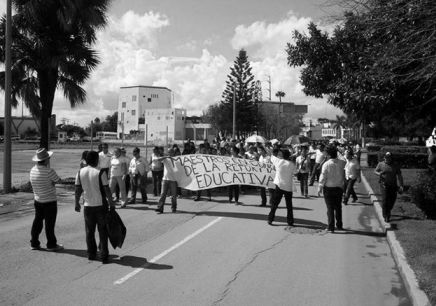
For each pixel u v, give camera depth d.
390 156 10.51
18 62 16.70
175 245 8.55
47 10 16.45
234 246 8.53
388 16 8.45
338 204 10.16
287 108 94.25
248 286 6.21
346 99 13.80
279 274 6.79
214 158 13.62
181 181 13.02
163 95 117.75
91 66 18.09
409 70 10.12
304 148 16.45
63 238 9.03
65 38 17.36
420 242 8.23
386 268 7.18
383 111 14.42
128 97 116.06
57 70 17.28
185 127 96.00
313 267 7.20
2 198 14.05
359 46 13.53
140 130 101.94
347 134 133.00
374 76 10.32
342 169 10.12
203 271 6.89
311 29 14.98
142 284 6.23
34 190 7.91
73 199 14.36
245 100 62.22
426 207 10.77
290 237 9.41
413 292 5.68
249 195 16.91
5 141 15.17
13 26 16.61
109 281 6.34
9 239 8.86
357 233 9.91
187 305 5.46
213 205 13.97
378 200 14.56
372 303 5.64
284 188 10.65
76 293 5.82
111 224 7.28
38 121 18.50
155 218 11.51
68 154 40.75
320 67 14.69
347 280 6.55
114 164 13.18
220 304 5.51
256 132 69.56
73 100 18.25
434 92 12.23
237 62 62.25
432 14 7.67
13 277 6.48
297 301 5.66
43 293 5.81
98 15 17.30
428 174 11.98
